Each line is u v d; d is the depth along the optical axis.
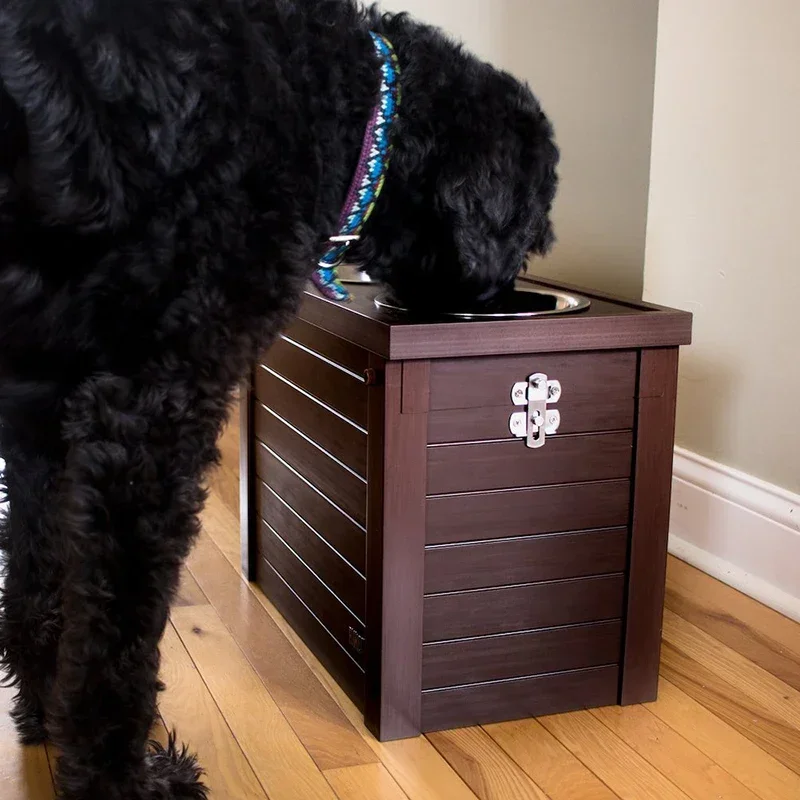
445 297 1.32
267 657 1.56
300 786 1.24
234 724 1.37
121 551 0.98
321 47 1.06
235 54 0.98
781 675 1.52
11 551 1.24
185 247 0.96
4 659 1.29
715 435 1.85
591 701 1.43
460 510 1.31
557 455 1.33
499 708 1.39
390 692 1.32
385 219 1.22
